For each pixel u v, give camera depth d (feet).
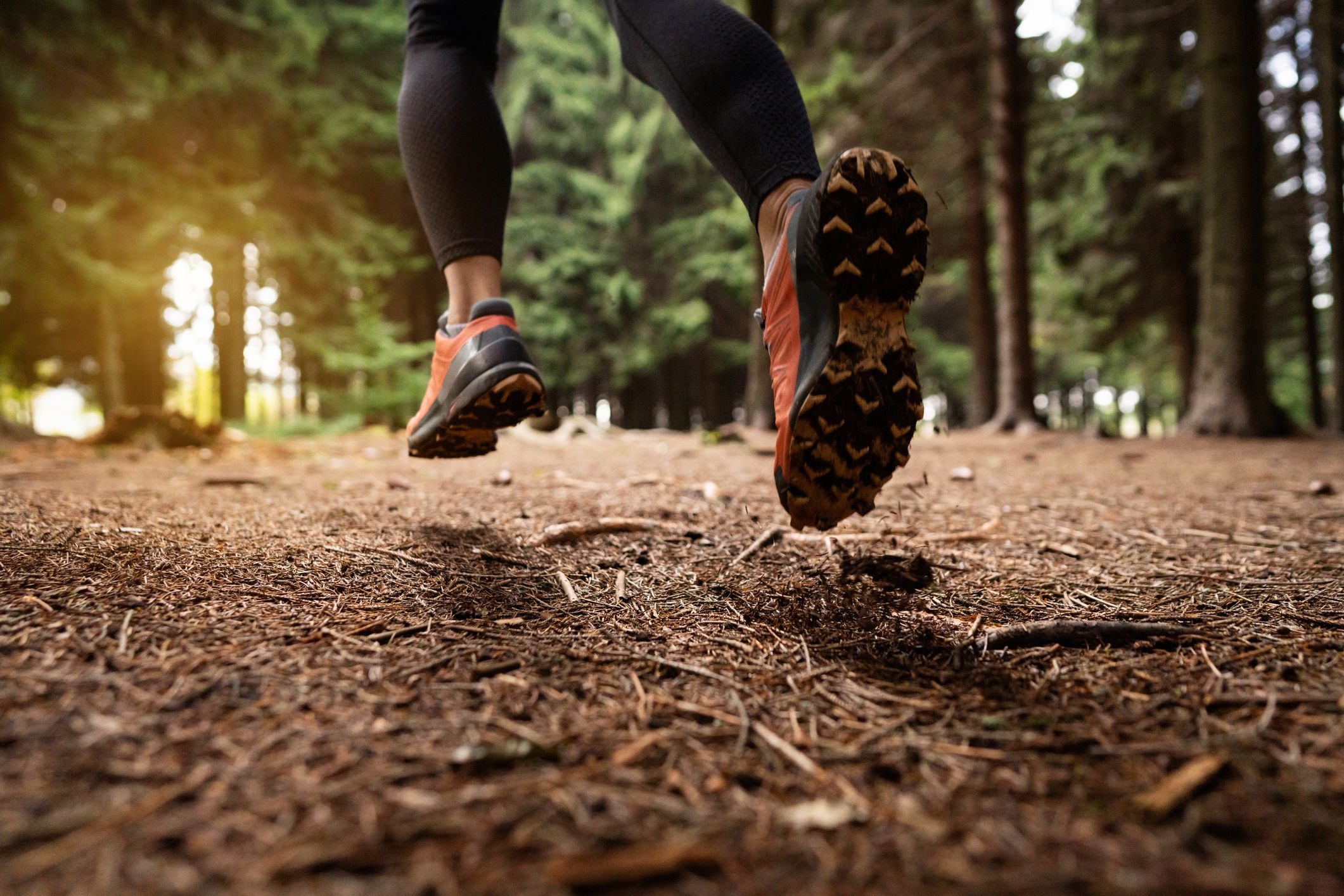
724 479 10.85
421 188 5.60
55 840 2.02
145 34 28.94
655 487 9.77
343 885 1.90
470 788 2.38
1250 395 23.93
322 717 2.84
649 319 55.31
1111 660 3.75
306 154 37.50
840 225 3.64
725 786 2.47
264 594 4.31
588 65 53.93
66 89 30.96
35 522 5.72
